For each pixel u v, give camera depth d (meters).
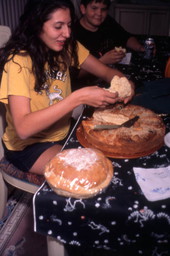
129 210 0.84
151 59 2.08
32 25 1.21
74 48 1.51
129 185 0.93
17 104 1.16
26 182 1.36
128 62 2.00
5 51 1.24
